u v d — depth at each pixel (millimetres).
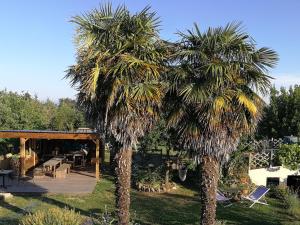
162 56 12289
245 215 17188
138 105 12008
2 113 32375
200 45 11914
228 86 11680
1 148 28172
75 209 17375
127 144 12578
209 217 12352
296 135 29391
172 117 12000
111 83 11922
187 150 12391
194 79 11867
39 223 11977
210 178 12266
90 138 22938
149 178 21531
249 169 21312
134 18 12258
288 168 20953
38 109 37750
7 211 16719
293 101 30031
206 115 11414
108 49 12258
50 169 24312
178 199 19719
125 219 12984
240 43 11625
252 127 12000
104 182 22984
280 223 16156
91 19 12344
